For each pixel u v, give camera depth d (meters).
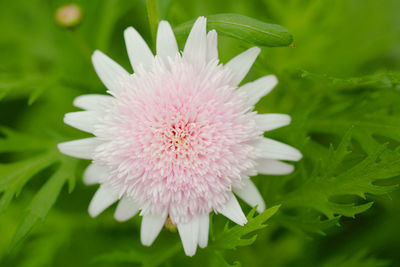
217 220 0.22
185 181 0.18
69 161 0.20
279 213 0.20
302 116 0.20
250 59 0.18
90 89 0.22
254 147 0.18
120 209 0.19
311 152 0.20
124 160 0.18
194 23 0.18
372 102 0.20
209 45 0.18
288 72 0.21
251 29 0.18
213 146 0.18
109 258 0.20
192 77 0.18
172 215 0.18
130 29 0.18
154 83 0.18
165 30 0.18
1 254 0.22
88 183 0.19
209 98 0.18
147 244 0.19
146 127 0.18
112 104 0.18
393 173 0.18
